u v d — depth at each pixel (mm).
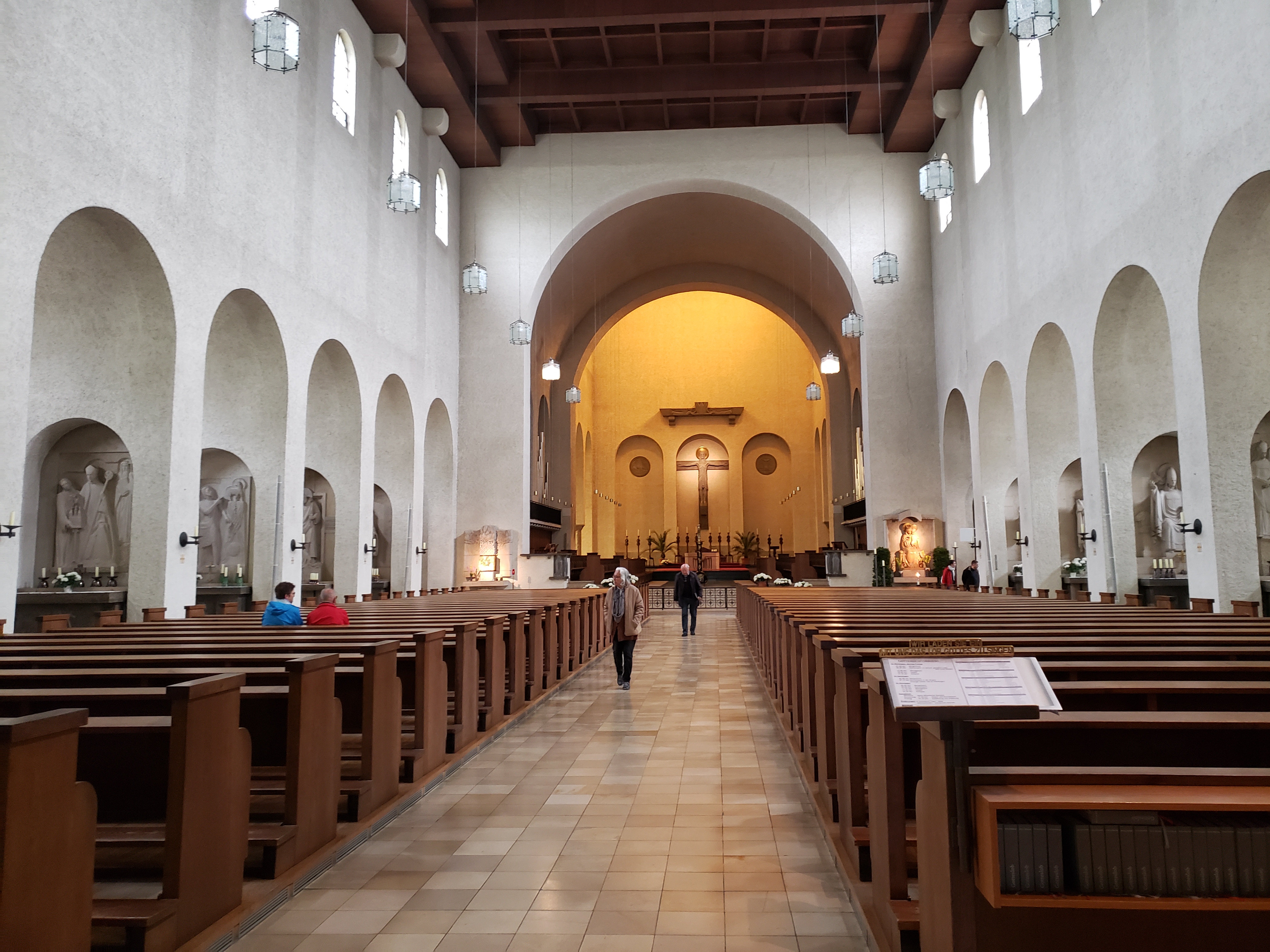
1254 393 9742
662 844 4359
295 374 13180
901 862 3070
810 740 5477
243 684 4094
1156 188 10641
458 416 21094
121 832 3467
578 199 21281
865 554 20453
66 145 8617
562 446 27047
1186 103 9969
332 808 4180
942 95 18266
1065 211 13250
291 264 13078
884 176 20891
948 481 19938
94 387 10562
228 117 11453
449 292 20609
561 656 10242
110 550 11797
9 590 8016
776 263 25203
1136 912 2350
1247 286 9719
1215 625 6684
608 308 27531
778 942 3254
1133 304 12062
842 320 24531
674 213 23328
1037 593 13797
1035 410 14906
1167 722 2807
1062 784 2336
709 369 35000
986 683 2322
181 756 3023
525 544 20953
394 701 4992
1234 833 2232
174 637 6434
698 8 15836
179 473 10656
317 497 16734
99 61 9078
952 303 19125
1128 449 12484
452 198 20969
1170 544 12953
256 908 3383
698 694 9422
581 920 3455
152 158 9938
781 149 21031
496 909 3559
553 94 18844
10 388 7969
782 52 18453
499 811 4930
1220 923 2348
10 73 7953
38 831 2271
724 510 34375
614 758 6289
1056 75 13469
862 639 4996
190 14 10656
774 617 8945
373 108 16188
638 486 35094
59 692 3676
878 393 20516
